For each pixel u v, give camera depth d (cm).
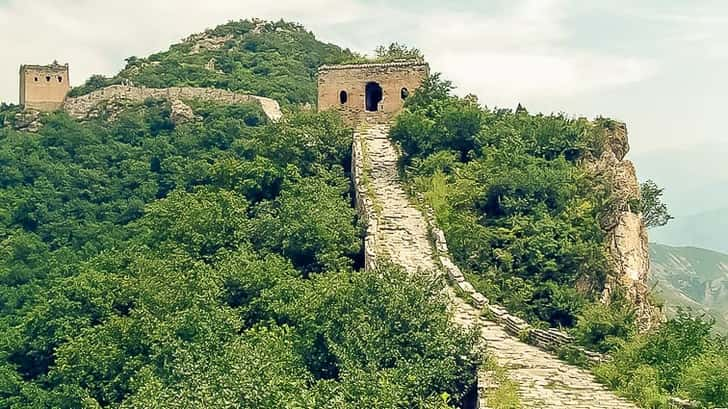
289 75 10069
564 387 1877
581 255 3284
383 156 4203
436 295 2220
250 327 2811
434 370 1953
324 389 1880
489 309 2541
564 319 3028
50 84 9444
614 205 3734
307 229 3288
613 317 2197
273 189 4066
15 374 3497
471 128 4166
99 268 4081
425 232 3269
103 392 2806
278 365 1967
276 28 12050
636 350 1980
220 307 2784
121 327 2906
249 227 3566
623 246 3666
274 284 2920
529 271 3231
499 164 3819
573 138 4094
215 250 3491
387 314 2095
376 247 3064
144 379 2402
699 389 1748
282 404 1734
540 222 3403
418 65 5038
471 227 3309
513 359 2105
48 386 3422
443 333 2066
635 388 1822
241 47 11150
